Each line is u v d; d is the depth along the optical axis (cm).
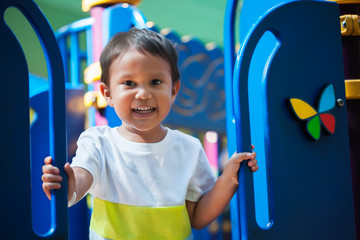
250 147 108
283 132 114
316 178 118
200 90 230
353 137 136
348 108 136
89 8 183
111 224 113
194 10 562
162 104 113
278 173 112
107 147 118
